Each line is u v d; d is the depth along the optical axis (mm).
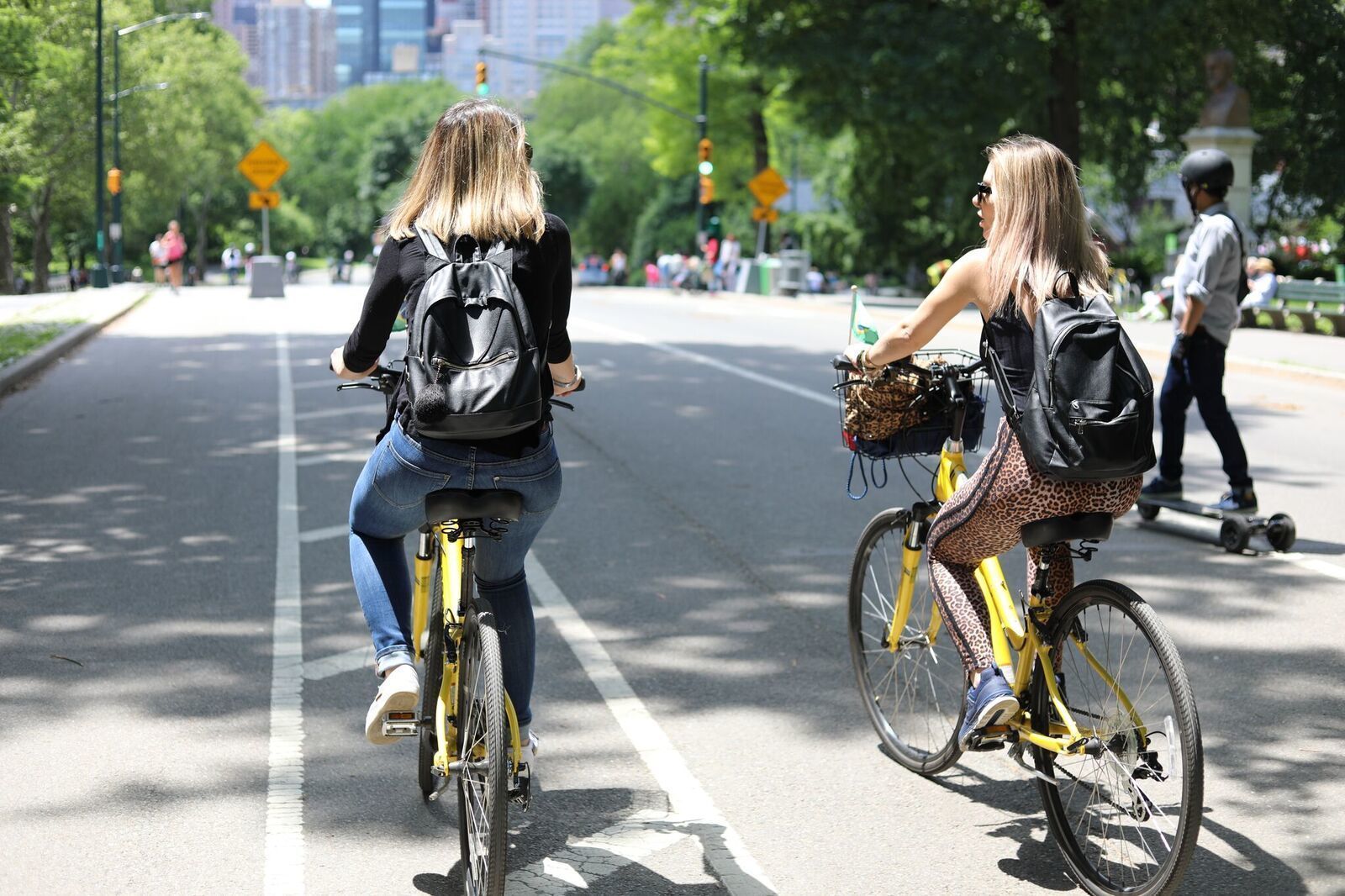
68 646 7215
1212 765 5730
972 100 41312
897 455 5449
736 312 37062
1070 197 4648
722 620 7793
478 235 4301
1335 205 48656
